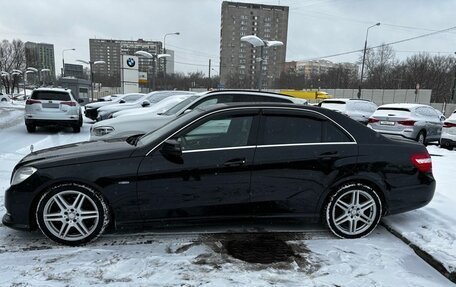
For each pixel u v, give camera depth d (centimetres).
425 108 1286
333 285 315
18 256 353
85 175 370
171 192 381
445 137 1145
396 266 353
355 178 407
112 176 373
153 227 429
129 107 1282
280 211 401
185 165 380
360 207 414
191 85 7594
